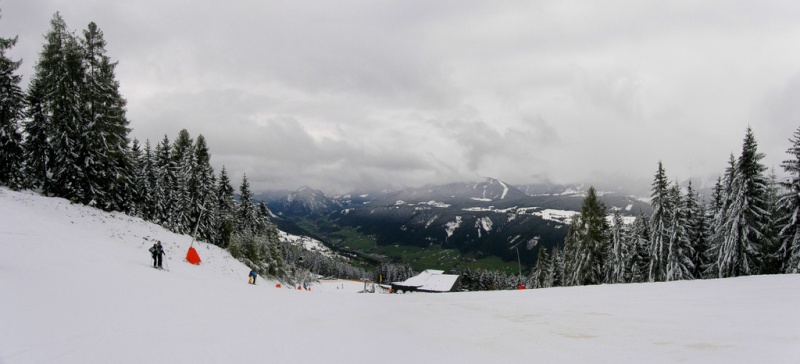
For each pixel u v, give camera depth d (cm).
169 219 5159
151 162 5125
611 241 4841
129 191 4241
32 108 3488
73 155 3353
